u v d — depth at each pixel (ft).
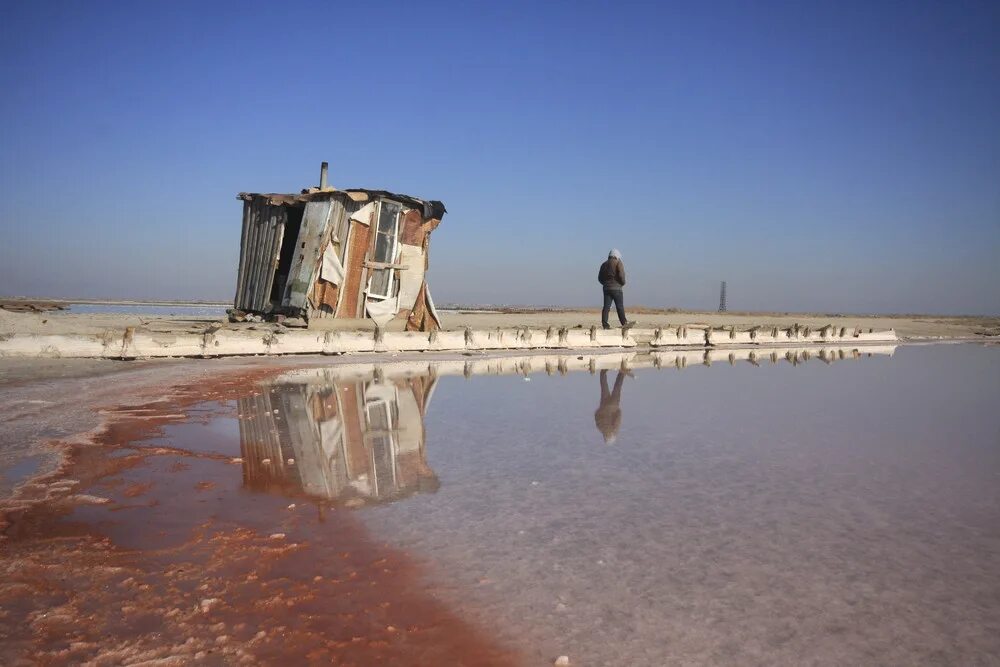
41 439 16.90
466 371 36.91
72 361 32.45
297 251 48.42
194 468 14.76
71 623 7.82
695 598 8.67
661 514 12.09
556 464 15.83
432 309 54.13
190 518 11.53
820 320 139.13
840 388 32.14
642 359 48.75
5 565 9.40
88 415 20.16
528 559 9.91
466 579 9.19
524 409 23.99
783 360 50.34
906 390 31.63
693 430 20.42
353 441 17.93
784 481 14.49
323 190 51.65
